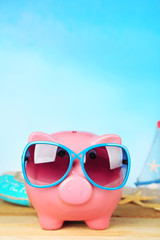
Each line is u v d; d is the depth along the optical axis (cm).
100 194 92
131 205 139
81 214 93
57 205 91
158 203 142
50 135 98
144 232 98
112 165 96
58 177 91
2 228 100
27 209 126
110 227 102
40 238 90
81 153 93
